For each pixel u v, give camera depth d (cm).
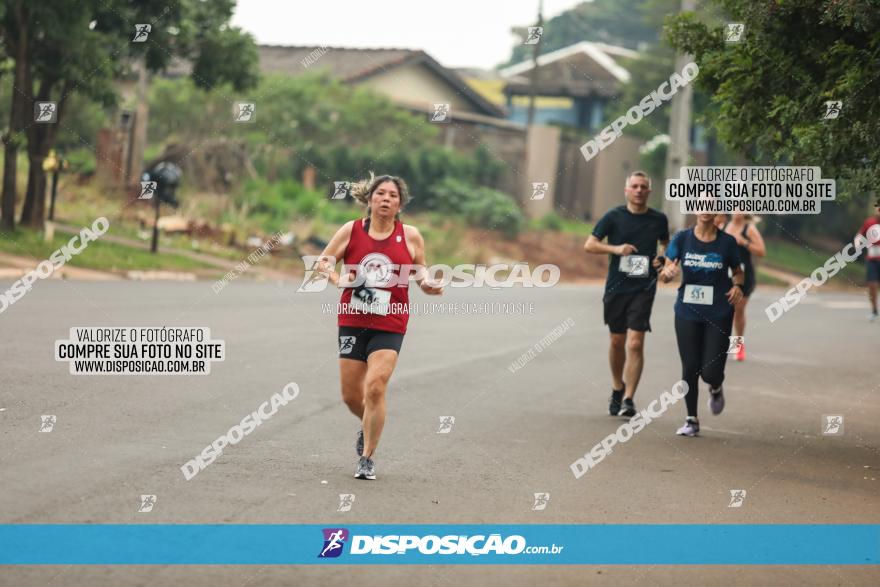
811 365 1781
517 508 805
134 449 902
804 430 1198
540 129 4947
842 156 1027
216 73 3009
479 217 4259
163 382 1222
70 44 2647
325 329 1789
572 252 4275
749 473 966
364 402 895
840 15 980
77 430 952
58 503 737
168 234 3178
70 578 602
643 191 1231
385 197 876
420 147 4641
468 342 1805
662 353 1833
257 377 1300
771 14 1050
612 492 870
